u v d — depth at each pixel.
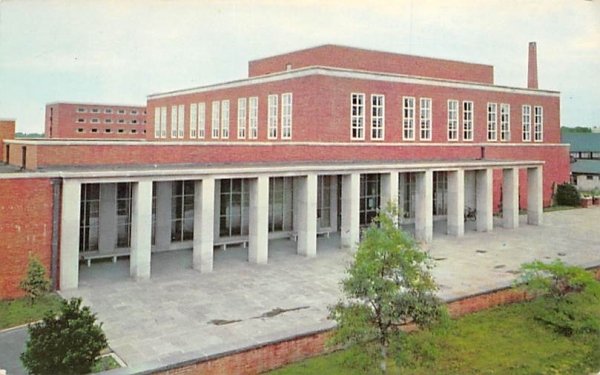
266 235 21.23
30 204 16.56
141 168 20.52
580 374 11.86
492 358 12.35
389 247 10.39
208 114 42.19
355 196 24.03
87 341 10.48
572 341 13.63
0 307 15.34
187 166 22.59
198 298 16.34
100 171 17.88
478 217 29.97
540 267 15.10
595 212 38.53
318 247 24.67
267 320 14.28
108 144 22.77
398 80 33.81
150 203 18.48
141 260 18.38
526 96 42.06
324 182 28.59
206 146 25.42
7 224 16.20
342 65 34.44
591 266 20.05
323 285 17.91
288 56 36.81
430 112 35.69
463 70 40.97
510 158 40.06
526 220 34.44
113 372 10.05
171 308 15.32
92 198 21.34
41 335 10.23
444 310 10.76
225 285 17.89
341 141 30.94
